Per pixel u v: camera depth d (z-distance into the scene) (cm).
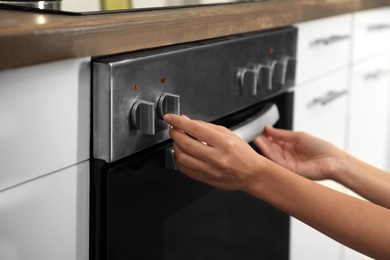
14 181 70
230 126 105
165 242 93
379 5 160
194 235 100
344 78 159
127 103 80
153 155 88
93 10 82
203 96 95
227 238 109
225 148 79
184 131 84
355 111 171
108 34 74
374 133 191
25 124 70
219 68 98
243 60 104
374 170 107
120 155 80
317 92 142
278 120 123
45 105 72
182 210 96
